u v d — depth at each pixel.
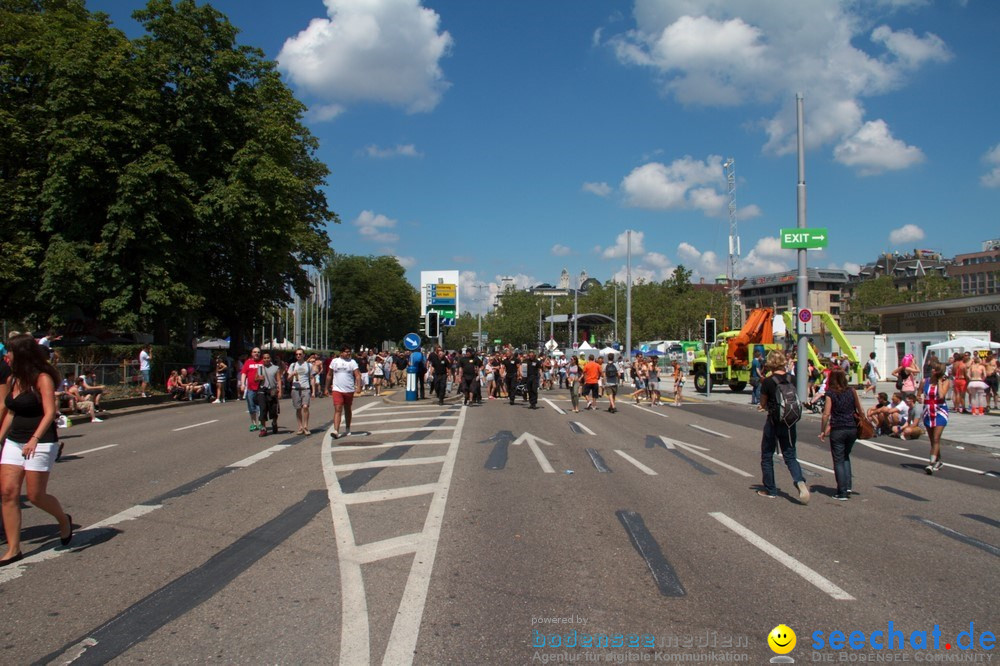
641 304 75.06
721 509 8.00
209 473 10.21
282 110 32.47
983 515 8.01
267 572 5.58
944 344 30.59
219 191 28.23
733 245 80.88
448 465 10.96
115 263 26.48
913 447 14.76
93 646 4.20
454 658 4.04
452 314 50.03
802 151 23.14
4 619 4.61
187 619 4.61
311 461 11.38
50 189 25.36
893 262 131.75
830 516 7.76
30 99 28.38
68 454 12.28
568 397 30.25
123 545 6.34
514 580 5.41
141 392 25.11
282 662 3.97
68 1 29.95
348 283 90.44
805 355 22.69
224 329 39.78
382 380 34.81
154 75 27.69
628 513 7.72
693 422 19.30
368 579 5.41
